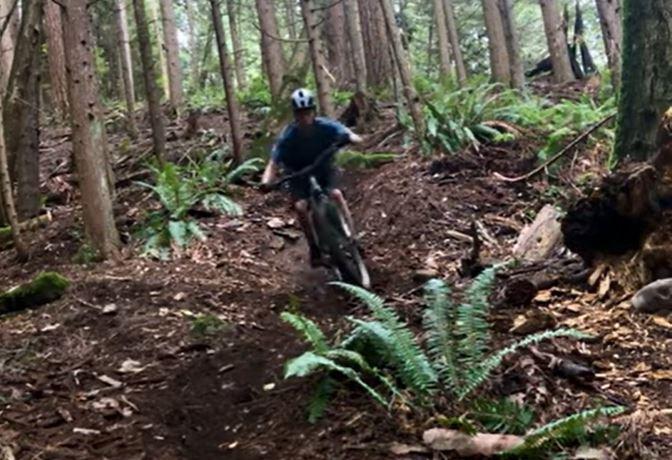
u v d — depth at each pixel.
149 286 7.56
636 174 6.20
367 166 11.41
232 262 8.58
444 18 20.55
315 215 7.57
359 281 7.51
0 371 5.84
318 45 11.79
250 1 30.84
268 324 6.77
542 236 7.76
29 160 10.70
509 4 16.78
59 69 18.00
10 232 10.10
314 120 7.48
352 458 4.25
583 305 6.21
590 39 27.23
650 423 4.30
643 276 6.14
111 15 22.00
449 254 8.32
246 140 13.97
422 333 5.82
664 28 7.00
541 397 4.63
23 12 10.41
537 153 10.43
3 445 4.68
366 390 4.84
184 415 5.11
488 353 5.23
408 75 11.38
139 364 5.93
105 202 8.59
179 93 19.45
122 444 4.75
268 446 4.54
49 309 7.13
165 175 10.01
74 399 5.38
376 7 18.61
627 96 7.29
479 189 9.75
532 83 18.05
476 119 11.44
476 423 4.42
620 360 5.23
